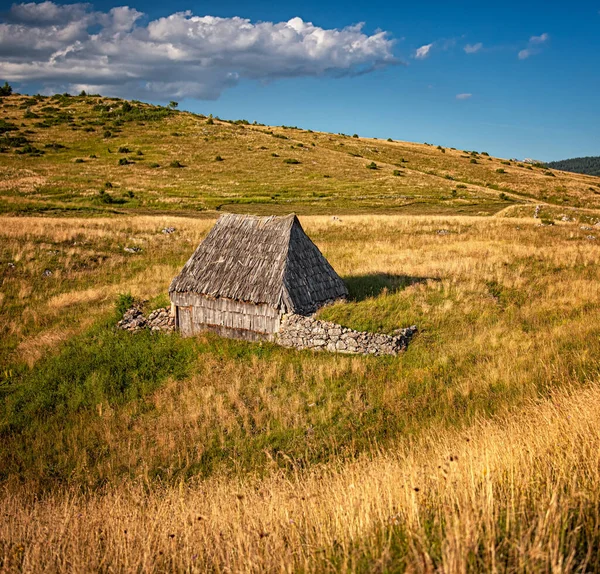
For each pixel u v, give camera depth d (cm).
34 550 577
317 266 1920
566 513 420
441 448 763
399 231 3859
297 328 1667
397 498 534
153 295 2320
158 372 1612
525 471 524
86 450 1184
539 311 1748
